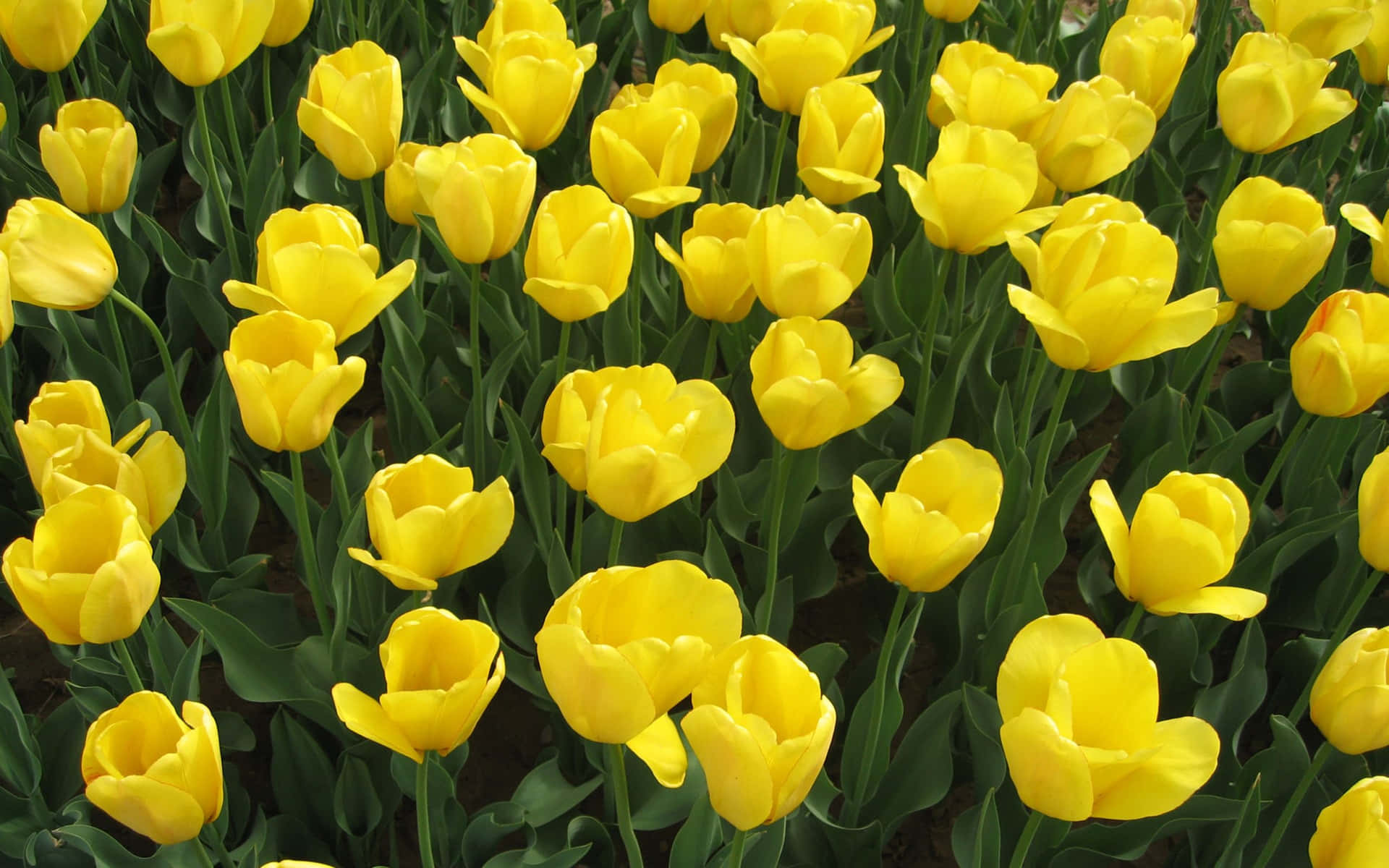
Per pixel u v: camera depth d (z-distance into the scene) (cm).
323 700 103
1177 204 146
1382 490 91
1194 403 138
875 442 127
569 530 122
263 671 102
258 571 114
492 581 116
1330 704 86
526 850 99
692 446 88
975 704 104
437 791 99
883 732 103
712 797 77
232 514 119
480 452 114
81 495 84
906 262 136
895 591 118
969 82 121
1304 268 106
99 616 83
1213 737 77
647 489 86
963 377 128
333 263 94
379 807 101
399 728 79
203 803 80
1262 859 98
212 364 134
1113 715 78
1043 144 114
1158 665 112
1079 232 94
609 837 102
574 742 109
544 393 118
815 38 118
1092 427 146
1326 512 119
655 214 110
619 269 99
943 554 86
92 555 85
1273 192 108
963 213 105
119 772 80
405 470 86
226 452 113
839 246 99
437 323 130
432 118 167
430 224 134
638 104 107
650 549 117
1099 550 119
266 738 113
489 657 79
